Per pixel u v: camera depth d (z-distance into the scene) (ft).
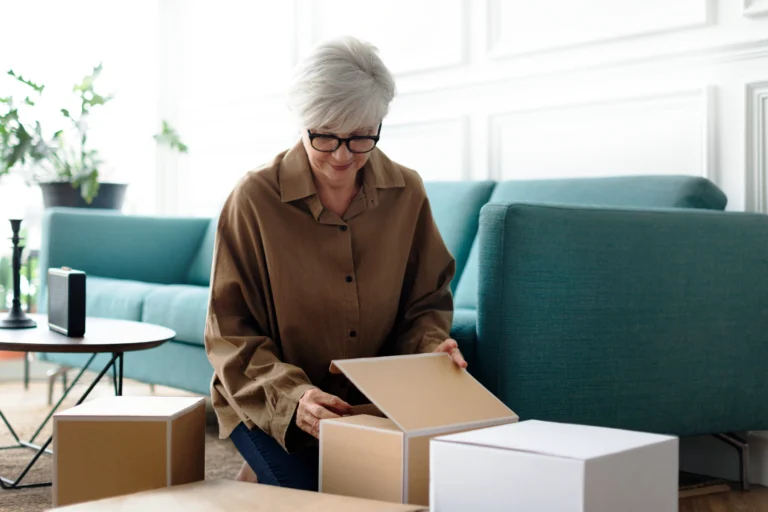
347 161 5.53
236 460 8.85
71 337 7.83
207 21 16.21
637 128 9.45
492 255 6.29
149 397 5.42
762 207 8.48
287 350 5.97
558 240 6.44
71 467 4.83
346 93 5.25
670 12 9.11
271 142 14.70
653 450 3.68
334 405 5.05
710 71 8.82
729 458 8.47
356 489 4.60
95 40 16.40
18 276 8.79
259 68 15.02
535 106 10.36
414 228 6.26
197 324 9.85
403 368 4.89
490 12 10.87
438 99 11.59
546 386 6.41
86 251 12.60
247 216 5.82
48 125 15.23
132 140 16.88
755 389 7.54
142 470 4.81
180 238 13.41
